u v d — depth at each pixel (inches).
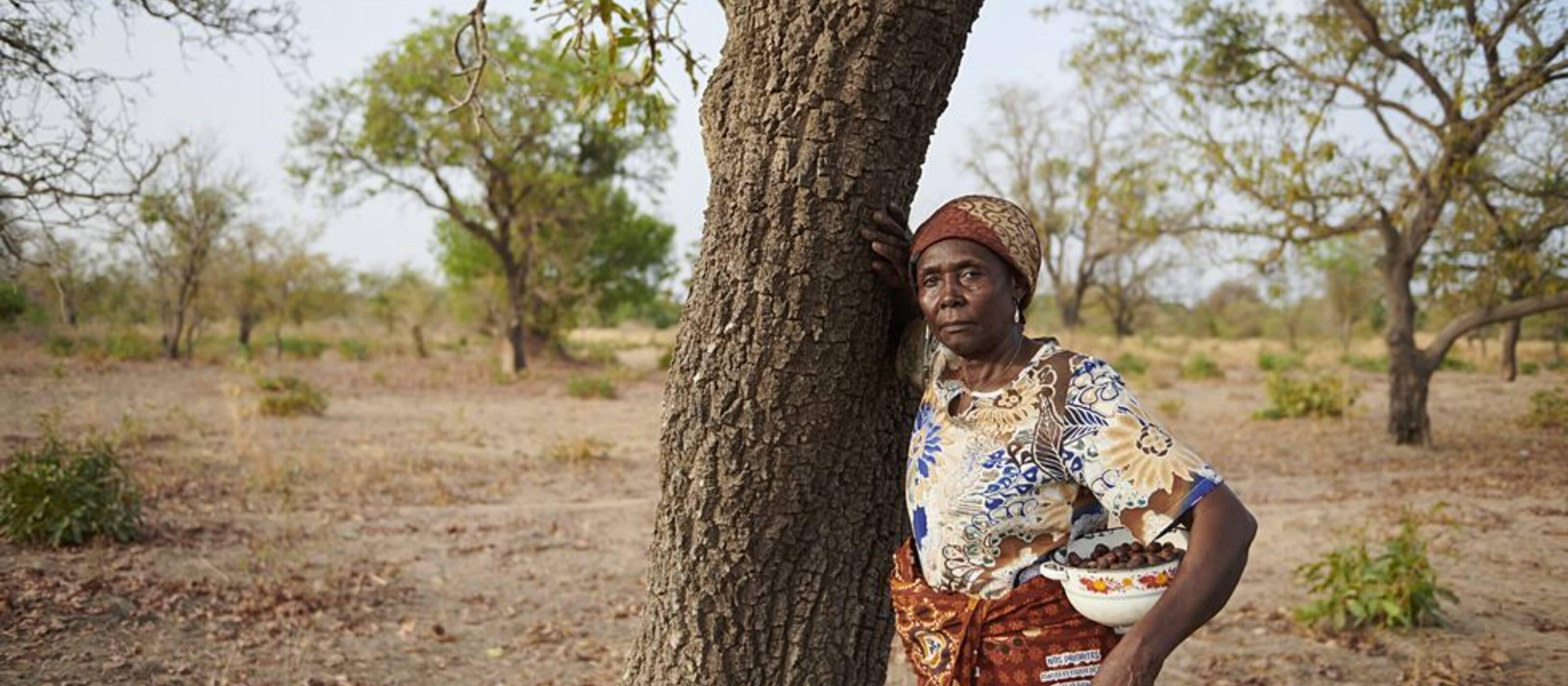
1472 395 918.4
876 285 94.7
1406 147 532.7
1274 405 774.5
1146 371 1161.4
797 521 98.3
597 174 1263.5
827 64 89.4
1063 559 81.8
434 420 705.6
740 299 94.0
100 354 1070.4
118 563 284.8
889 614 106.0
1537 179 500.7
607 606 282.2
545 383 1070.4
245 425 622.2
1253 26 544.1
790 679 101.0
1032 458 80.3
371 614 262.5
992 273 81.1
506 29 1049.5
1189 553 73.9
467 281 1407.5
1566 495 422.0
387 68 1053.2
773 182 91.7
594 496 457.1
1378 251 1533.0
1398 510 395.5
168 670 210.7
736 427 96.0
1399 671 222.4
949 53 92.6
